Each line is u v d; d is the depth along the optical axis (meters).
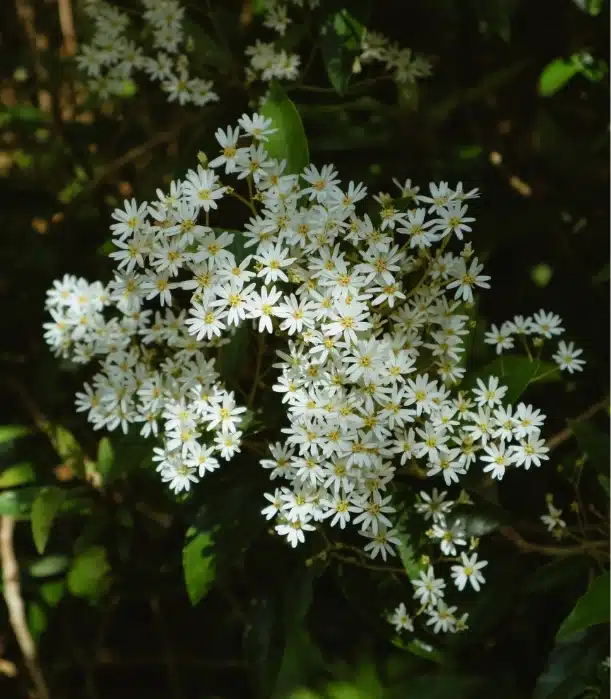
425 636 0.53
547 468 0.59
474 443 0.49
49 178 0.68
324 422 0.46
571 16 0.60
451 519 0.51
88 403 0.51
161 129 0.68
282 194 0.46
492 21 0.56
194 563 0.51
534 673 0.55
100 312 0.57
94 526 0.59
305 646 0.55
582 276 0.61
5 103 0.73
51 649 0.66
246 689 0.66
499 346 0.52
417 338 0.48
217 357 0.51
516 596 0.55
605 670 0.52
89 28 0.64
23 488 0.61
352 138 0.58
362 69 0.61
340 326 0.46
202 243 0.46
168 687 0.68
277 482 0.51
